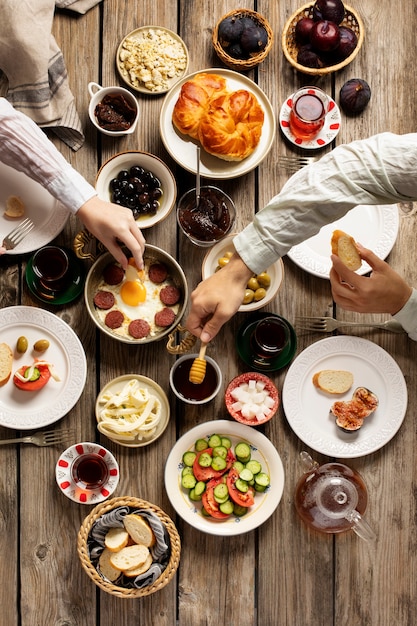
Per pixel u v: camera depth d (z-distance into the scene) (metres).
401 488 2.03
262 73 2.09
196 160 1.99
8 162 1.83
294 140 2.04
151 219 1.95
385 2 2.13
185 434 1.93
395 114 2.11
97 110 1.97
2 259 1.99
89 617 1.97
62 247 2.00
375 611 2.02
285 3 2.10
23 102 1.97
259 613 2.00
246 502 1.90
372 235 2.03
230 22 2.00
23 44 1.90
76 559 1.98
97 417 1.92
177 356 2.01
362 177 1.49
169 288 1.97
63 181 1.81
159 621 1.98
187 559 1.98
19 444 1.97
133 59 2.03
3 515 1.96
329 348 2.00
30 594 1.97
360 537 2.01
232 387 1.95
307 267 2.00
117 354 2.00
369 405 1.98
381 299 1.83
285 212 1.55
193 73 2.03
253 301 1.96
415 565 2.02
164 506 1.99
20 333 1.96
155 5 2.07
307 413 2.01
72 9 2.04
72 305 2.00
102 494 1.92
